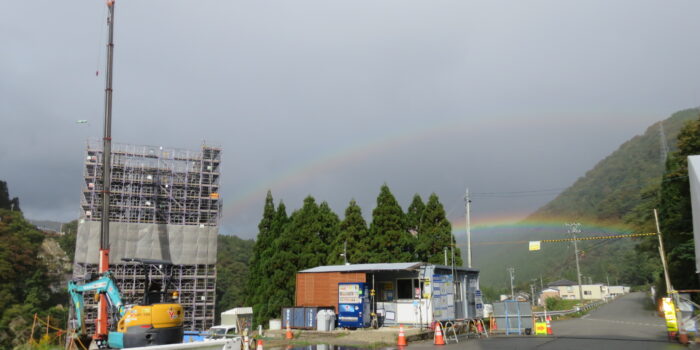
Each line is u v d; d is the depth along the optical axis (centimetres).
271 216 5212
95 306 6919
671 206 4525
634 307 7181
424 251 4388
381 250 4384
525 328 2925
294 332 2859
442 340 2286
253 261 5134
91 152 8244
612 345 2109
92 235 7812
